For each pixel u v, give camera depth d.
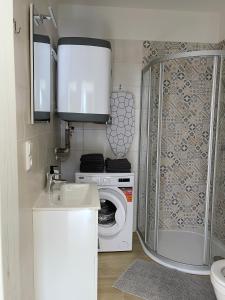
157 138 2.77
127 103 3.07
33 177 1.63
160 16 3.01
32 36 1.46
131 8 2.96
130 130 3.10
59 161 2.90
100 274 2.34
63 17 2.88
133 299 2.03
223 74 2.55
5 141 0.47
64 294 1.74
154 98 2.88
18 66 1.25
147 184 2.89
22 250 1.36
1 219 0.46
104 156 3.10
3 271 0.47
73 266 1.72
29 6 1.46
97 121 2.26
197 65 2.99
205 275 2.36
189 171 3.13
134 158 3.15
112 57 3.00
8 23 0.47
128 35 2.99
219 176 2.73
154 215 2.85
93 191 2.07
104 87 2.23
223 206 2.73
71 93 2.19
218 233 2.79
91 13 2.92
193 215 3.20
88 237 1.71
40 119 1.72
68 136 2.83
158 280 2.27
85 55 2.15
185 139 3.09
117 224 2.66
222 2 2.79
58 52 2.20
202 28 3.06
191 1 2.77
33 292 1.69
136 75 3.05
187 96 3.04
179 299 2.03
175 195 3.17
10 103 0.49
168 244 2.92
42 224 1.67
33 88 1.49
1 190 0.46
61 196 2.01
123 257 2.64
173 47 3.06
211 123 2.37
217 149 2.58
